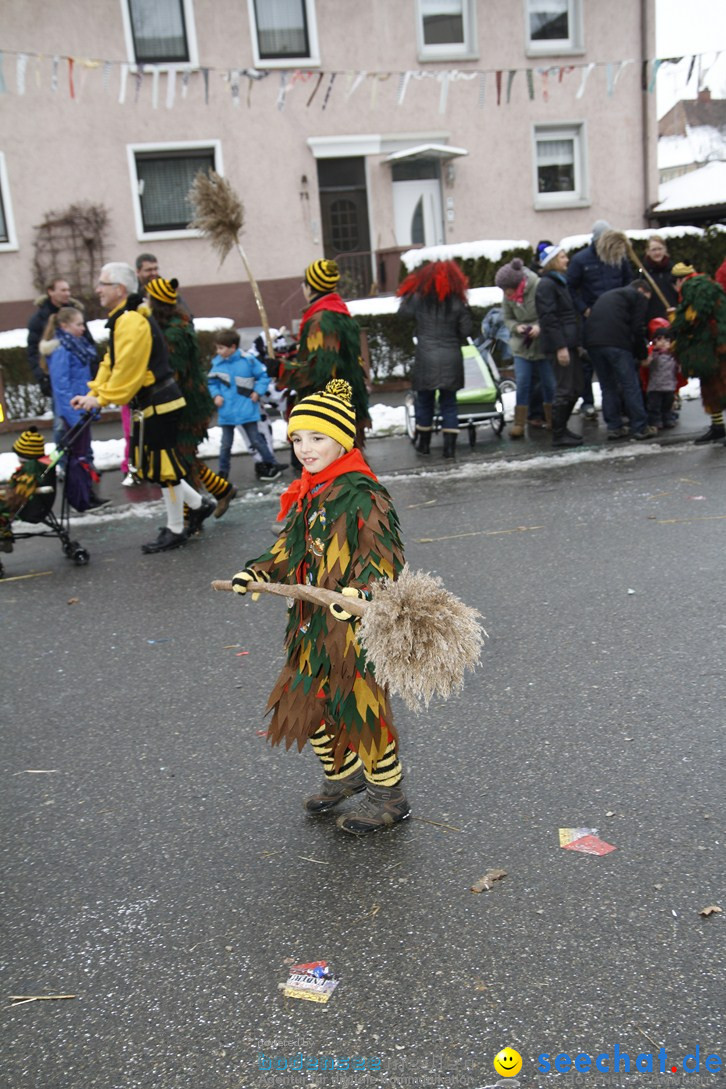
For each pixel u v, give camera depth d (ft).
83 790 12.55
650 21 66.49
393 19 62.80
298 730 10.38
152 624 18.85
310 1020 8.19
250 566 10.64
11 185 58.90
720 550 20.01
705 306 29.45
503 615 17.49
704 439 30.99
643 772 11.74
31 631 19.13
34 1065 7.96
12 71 57.77
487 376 34.32
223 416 30.50
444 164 65.05
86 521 28.53
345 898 9.82
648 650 15.35
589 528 22.58
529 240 67.62
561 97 66.39
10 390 42.16
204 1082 7.64
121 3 58.65
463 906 9.50
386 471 31.27
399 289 31.48
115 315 22.53
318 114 62.54
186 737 13.82
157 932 9.56
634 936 8.86
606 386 32.45
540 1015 8.01
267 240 63.05
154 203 62.03
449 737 13.04
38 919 9.93
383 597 9.11
